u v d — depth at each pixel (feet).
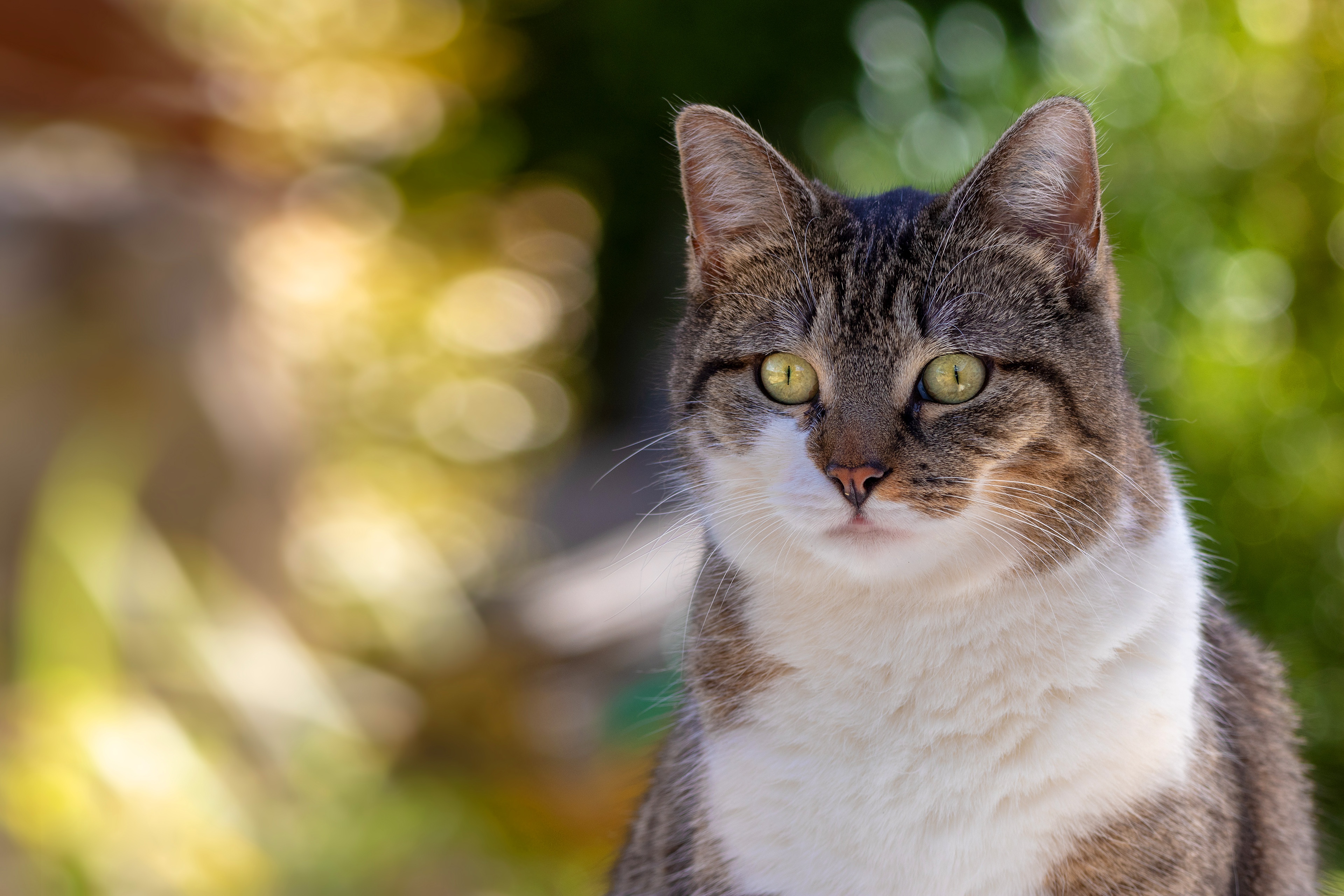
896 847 9.75
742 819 10.16
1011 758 9.57
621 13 41.70
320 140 25.82
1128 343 18.38
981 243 10.35
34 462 20.97
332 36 26.86
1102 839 9.46
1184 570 10.11
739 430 10.60
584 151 44.78
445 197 32.89
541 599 26.91
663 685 19.85
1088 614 9.66
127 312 22.09
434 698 25.30
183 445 22.54
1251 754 11.10
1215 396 26.20
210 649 21.11
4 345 20.95
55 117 21.57
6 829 17.65
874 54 39.32
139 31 21.62
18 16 20.38
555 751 24.90
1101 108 21.25
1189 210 27.14
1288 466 26.16
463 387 30.14
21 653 19.61
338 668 24.43
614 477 37.09
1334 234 26.22
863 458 9.76
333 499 26.53
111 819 18.20
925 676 9.80
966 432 9.95
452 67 29.17
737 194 11.12
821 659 10.07
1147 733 9.48
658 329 36.09
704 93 41.14
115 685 19.71
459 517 29.40
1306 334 26.63
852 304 10.31
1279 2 26.45
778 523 10.34
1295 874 11.40
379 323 28.84
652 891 11.78
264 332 24.62
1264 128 26.71
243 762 20.99
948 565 9.82
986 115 34.86
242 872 18.72
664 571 17.88
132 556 21.03
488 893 21.15
